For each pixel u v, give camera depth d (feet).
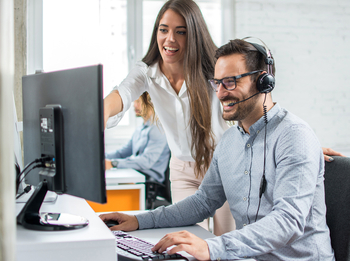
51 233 2.44
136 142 10.38
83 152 2.58
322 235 3.39
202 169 5.33
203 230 3.77
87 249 2.32
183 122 5.23
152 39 5.20
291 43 12.36
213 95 5.11
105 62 11.46
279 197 3.18
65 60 9.41
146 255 2.77
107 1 11.48
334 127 12.76
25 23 6.25
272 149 3.51
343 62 12.76
